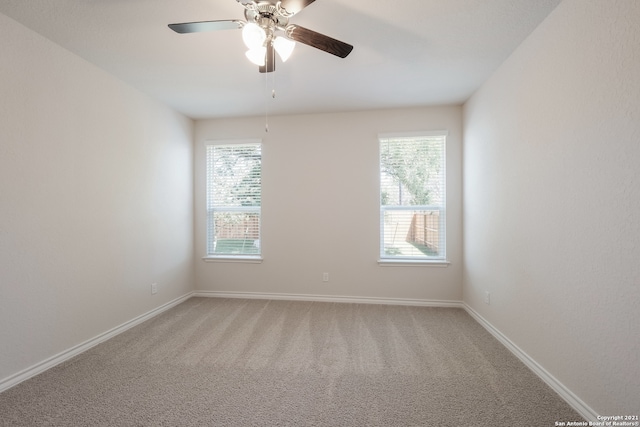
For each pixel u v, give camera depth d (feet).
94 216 7.72
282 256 11.84
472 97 9.80
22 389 5.75
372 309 10.61
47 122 6.51
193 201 12.36
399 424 4.85
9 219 5.81
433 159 11.10
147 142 9.72
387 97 10.03
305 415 5.06
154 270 10.03
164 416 5.02
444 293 10.94
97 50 7.04
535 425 4.82
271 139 11.88
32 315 6.22
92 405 5.30
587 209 4.89
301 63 7.73
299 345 7.73
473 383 5.99
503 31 6.36
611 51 4.39
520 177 6.93
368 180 11.30
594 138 4.73
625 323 4.20
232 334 8.45
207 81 8.79
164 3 5.46
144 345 7.74
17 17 5.78
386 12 5.73
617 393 4.33
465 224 10.50
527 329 6.68
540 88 6.15
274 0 4.74
